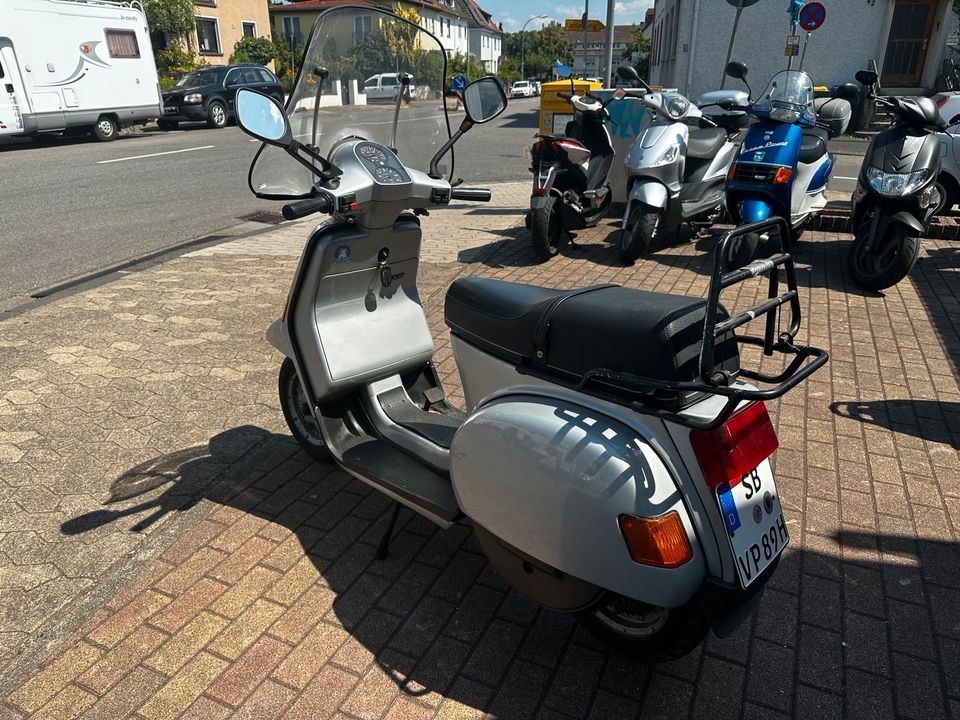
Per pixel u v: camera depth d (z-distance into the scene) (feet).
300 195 10.65
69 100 56.24
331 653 8.20
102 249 25.96
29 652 8.24
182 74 88.58
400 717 7.40
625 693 7.66
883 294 20.22
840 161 42.06
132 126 67.00
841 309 19.01
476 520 7.73
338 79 10.57
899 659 8.05
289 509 10.90
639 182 22.90
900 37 54.24
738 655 8.13
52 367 15.93
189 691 7.70
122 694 7.67
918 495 11.02
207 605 8.94
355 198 9.34
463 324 8.68
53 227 29.32
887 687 7.70
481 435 7.43
